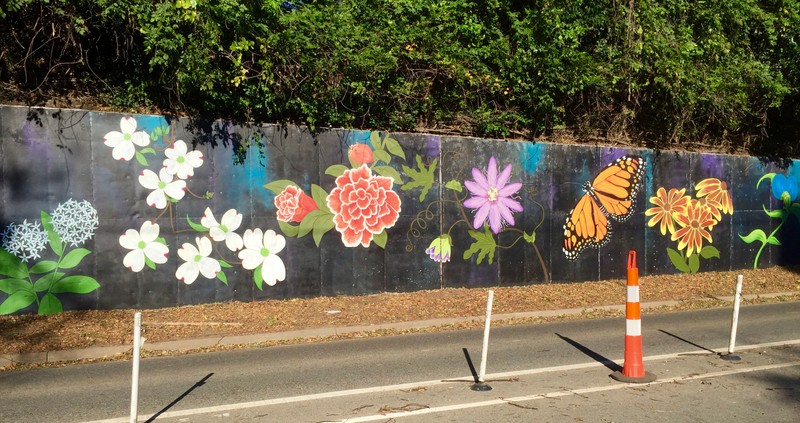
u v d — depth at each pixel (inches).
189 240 426.9
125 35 421.4
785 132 685.3
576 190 548.4
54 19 406.3
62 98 418.3
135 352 217.6
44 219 390.9
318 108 469.7
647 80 565.6
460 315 433.4
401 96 501.7
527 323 423.2
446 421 219.6
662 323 411.2
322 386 269.0
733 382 266.4
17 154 385.4
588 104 578.6
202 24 405.1
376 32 488.4
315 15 455.5
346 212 470.0
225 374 294.5
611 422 216.5
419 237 491.5
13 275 382.6
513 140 527.2
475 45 528.1
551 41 536.7
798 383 264.5
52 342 345.7
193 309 419.8
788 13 640.4
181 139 425.7
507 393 253.3
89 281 401.4
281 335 378.3
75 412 239.1
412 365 304.8
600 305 478.3
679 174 595.5
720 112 617.6
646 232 577.9
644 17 561.9
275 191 451.2
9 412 240.1
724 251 618.8
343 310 434.0
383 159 482.0
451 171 502.9
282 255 452.1
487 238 513.3
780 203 652.1
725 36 628.4
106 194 406.3
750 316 434.9
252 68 447.2
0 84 402.9
